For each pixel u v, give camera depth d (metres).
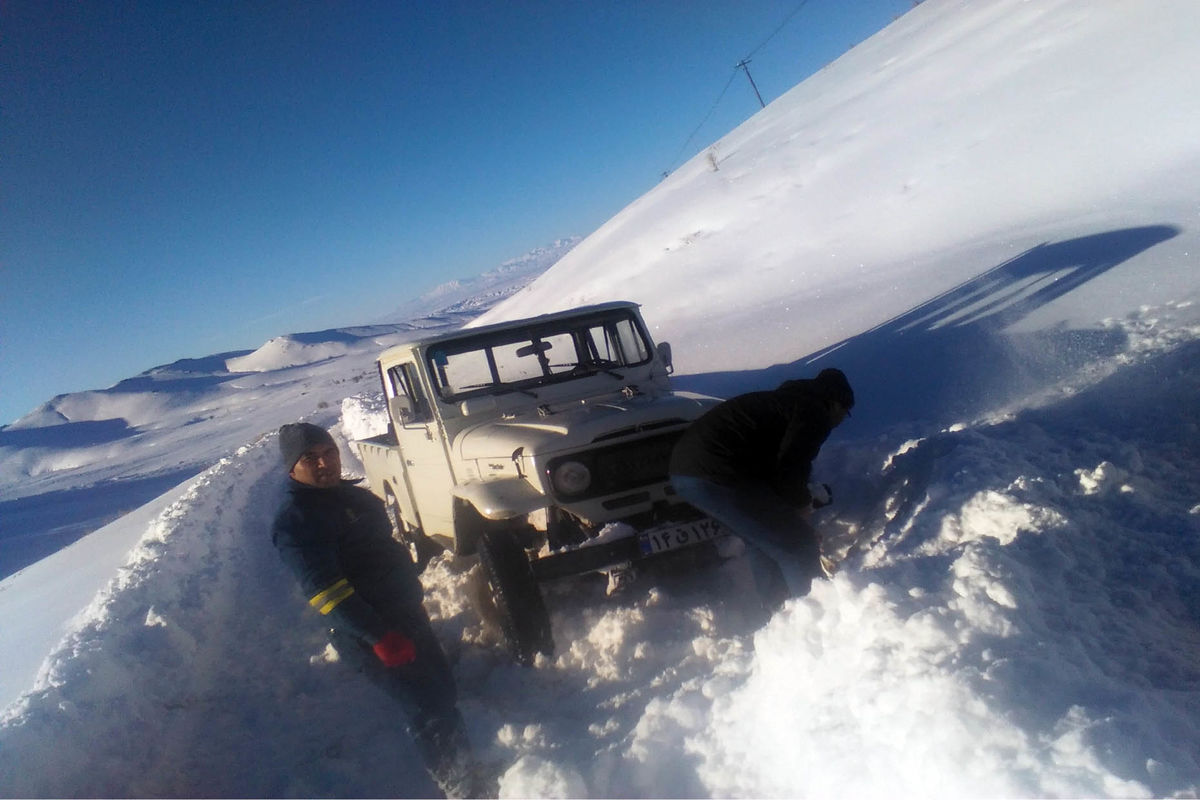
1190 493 3.74
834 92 31.34
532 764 3.12
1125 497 3.86
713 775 2.78
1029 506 3.67
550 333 5.97
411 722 3.43
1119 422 4.60
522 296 34.09
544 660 4.35
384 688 3.44
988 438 4.67
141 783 3.86
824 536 5.17
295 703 4.68
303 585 3.33
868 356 8.01
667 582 5.13
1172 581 3.19
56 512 53.47
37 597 9.55
